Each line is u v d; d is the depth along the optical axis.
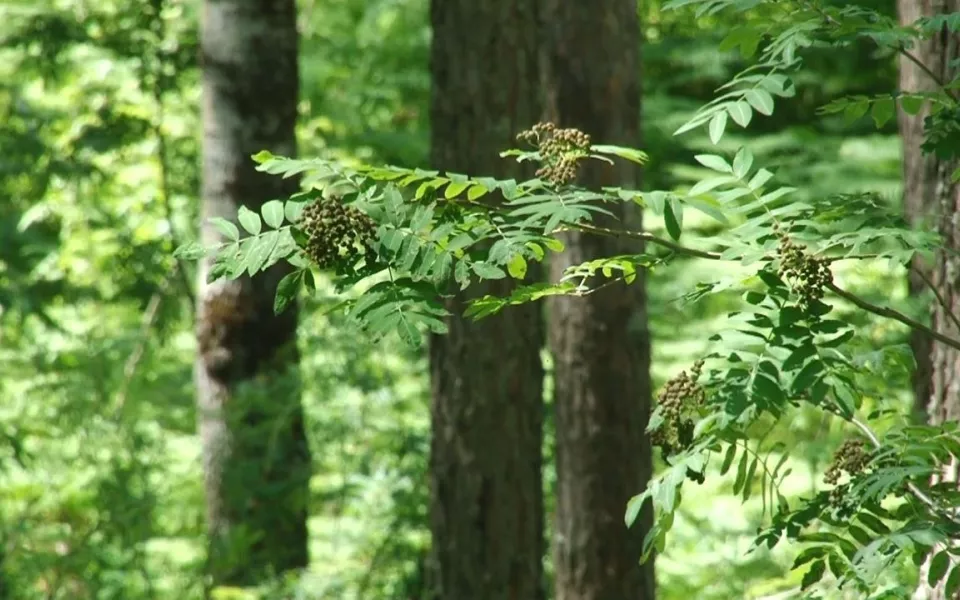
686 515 11.90
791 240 4.31
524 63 10.19
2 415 14.45
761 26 4.89
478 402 10.30
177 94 16.59
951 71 6.28
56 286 16.56
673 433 4.68
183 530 13.16
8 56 17.41
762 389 4.27
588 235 9.84
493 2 10.08
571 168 4.48
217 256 4.30
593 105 9.82
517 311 10.29
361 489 11.90
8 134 16.45
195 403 13.97
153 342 16.75
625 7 9.87
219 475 12.52
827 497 4.91
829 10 4.74
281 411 12.20
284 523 12.32
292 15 12.55
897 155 14.89
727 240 4.55
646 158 4.53
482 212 4.44
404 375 13.32
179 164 17.38
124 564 11.87
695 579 11.37
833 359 4.30
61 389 14.05
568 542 10.43
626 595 10.37
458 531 10.52
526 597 10.57
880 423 5.62
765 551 11.07
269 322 12.67
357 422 12.27
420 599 11.44
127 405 13.80
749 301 4.44
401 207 4.27
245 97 12.37
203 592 11.66
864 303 4.48
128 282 15.93
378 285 4.23
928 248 4.47
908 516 4.81
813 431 10.38
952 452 4.88
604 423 10.21
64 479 13.99
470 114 10.10
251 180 12.39
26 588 11.70
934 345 6.62
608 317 10.10
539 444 10.59
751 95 4.54
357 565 12.23
